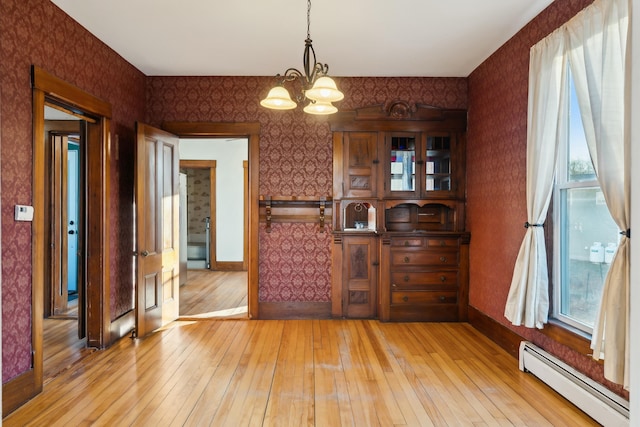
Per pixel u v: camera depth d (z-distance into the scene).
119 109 4.12
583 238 2.86
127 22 3.43
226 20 3.40
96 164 3.76
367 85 4.81
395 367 3.33
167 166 4.58
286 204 4.83
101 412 2.59
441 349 3.76
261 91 4.80
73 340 3.99
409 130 4.77
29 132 2.81
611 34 2.31
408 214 5.04
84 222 4.03
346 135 4.78
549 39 2.99
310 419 2.52
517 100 3.60
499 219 3.92
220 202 8.36
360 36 3.71
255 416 2.55
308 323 4.60
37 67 2.85
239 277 7.55
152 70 4.59
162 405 2.68
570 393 2.66
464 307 4.68
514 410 2.63
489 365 3.38
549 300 3.14
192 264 8.90
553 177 3.00
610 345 2.19
